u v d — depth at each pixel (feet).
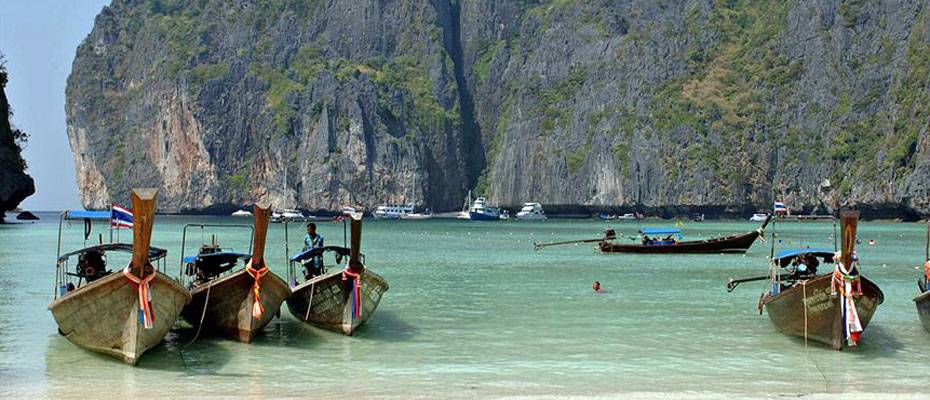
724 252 217.56
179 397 61.98
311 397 62.39
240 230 394.93
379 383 66.85
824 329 78.07
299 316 87.35
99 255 83.10
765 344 83.10
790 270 98.17
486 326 93.61
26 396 62.03
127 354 69.56
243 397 62.18
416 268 174.50
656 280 146.92
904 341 83.92
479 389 65.10
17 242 246.88
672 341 84.94
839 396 63.36
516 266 179.63
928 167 546.26
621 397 62.85
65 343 80.69
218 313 79.87
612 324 95.40
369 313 87.71
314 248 88.94
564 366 73.41
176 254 201.05
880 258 207.31
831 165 652.07
